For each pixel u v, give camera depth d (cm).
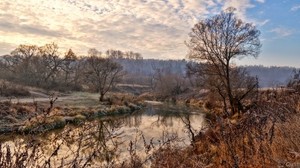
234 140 443
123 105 4022
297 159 389
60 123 1967
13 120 2094
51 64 6619
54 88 5981
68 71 6931
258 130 443
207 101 4191
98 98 4981
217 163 450
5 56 6650
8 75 6353
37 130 323
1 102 2714
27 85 6056
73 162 325
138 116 3259
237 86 3262
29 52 6544
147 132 1689
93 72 5319
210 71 3350
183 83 7450
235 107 1655
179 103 5466
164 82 7412
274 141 422
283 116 492
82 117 2405
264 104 591
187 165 475
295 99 670
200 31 3472
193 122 2553
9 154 277
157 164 463
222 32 3428
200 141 620
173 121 2692
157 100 6281
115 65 5034
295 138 416
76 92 6297
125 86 8875
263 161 387
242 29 3475
